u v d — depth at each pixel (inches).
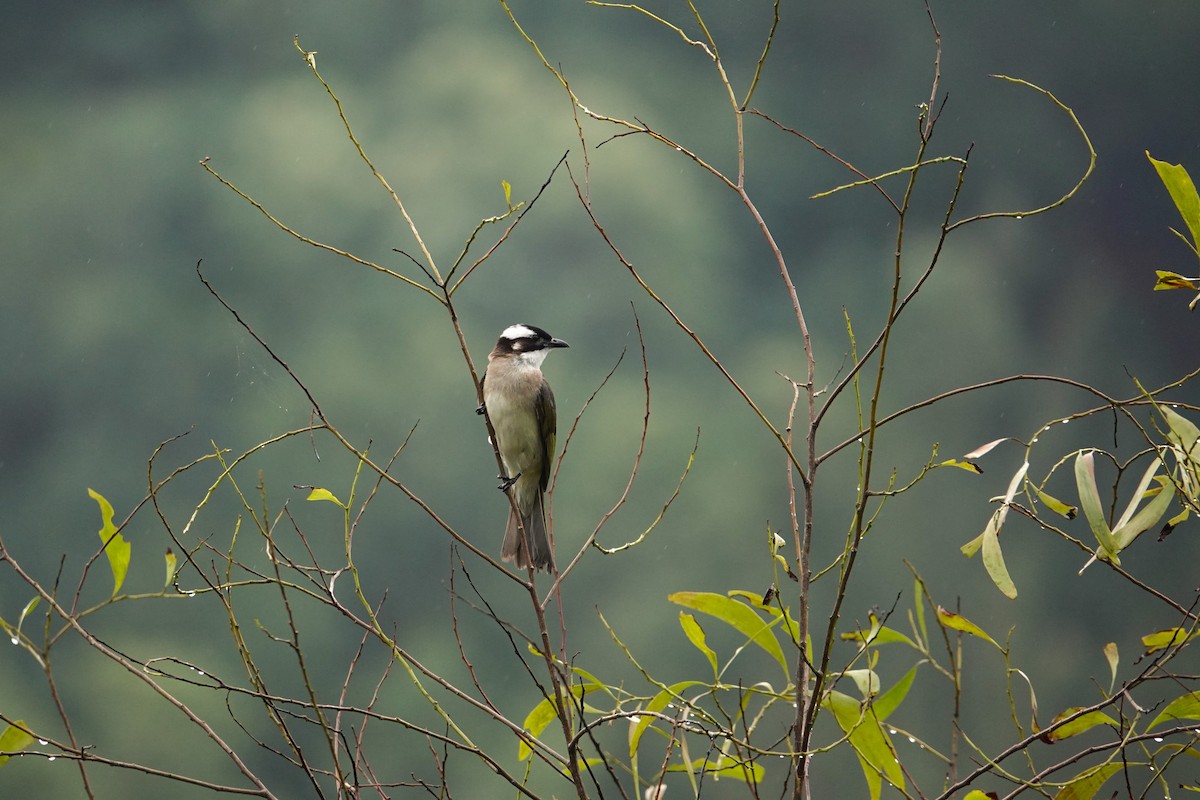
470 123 1261.1
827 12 1343.5
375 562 923.4
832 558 935.0
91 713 726.5
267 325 1123.3
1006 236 1211.9
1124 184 1213.7
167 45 1360.7
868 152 1310.3
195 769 689.0
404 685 786.8
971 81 1295.5
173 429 1021.2
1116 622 783.1
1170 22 1204.5
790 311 1197.7
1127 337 1117.1
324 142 1229.7
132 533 900.0
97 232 1148.5
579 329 1139.3
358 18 1402.6
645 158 1248.8
